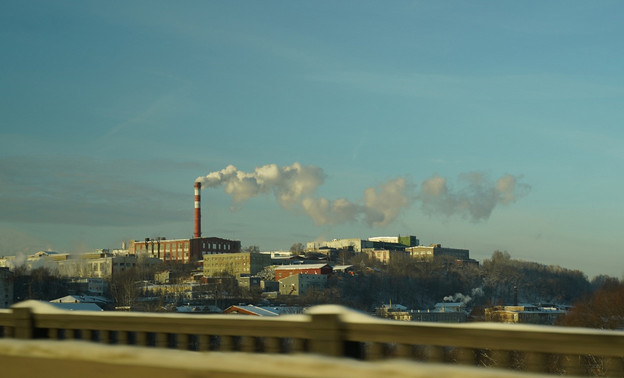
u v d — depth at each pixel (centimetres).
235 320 955
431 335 798
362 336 851
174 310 13538
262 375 834
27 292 15875
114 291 17225
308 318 893
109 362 956
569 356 723
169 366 898
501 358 765
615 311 6800
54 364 1009
